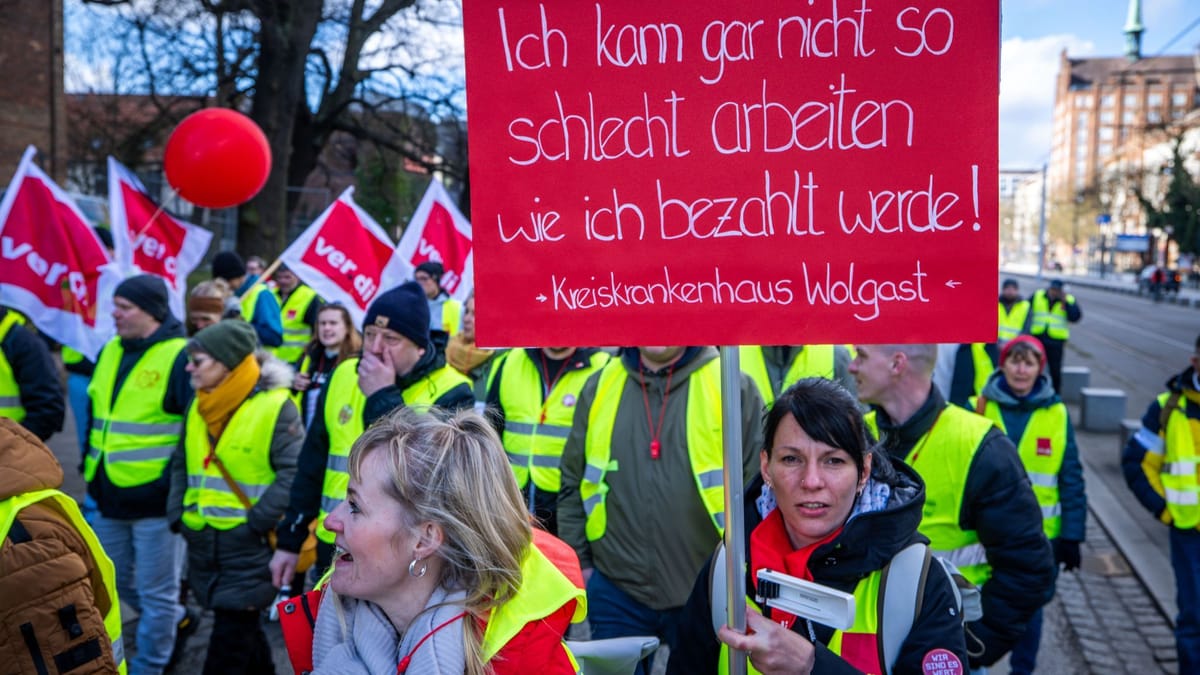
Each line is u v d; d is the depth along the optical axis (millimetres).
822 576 2094
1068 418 4676
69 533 2080
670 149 2086
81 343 5840
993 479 2932
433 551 1777
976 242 2035
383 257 6992
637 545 3471
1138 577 6367
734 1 2043
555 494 4688
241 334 3994
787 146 2064
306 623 1950
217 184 5840
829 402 2096
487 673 1754
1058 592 6133
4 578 1938
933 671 1991
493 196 2119
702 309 2096
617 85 2084
